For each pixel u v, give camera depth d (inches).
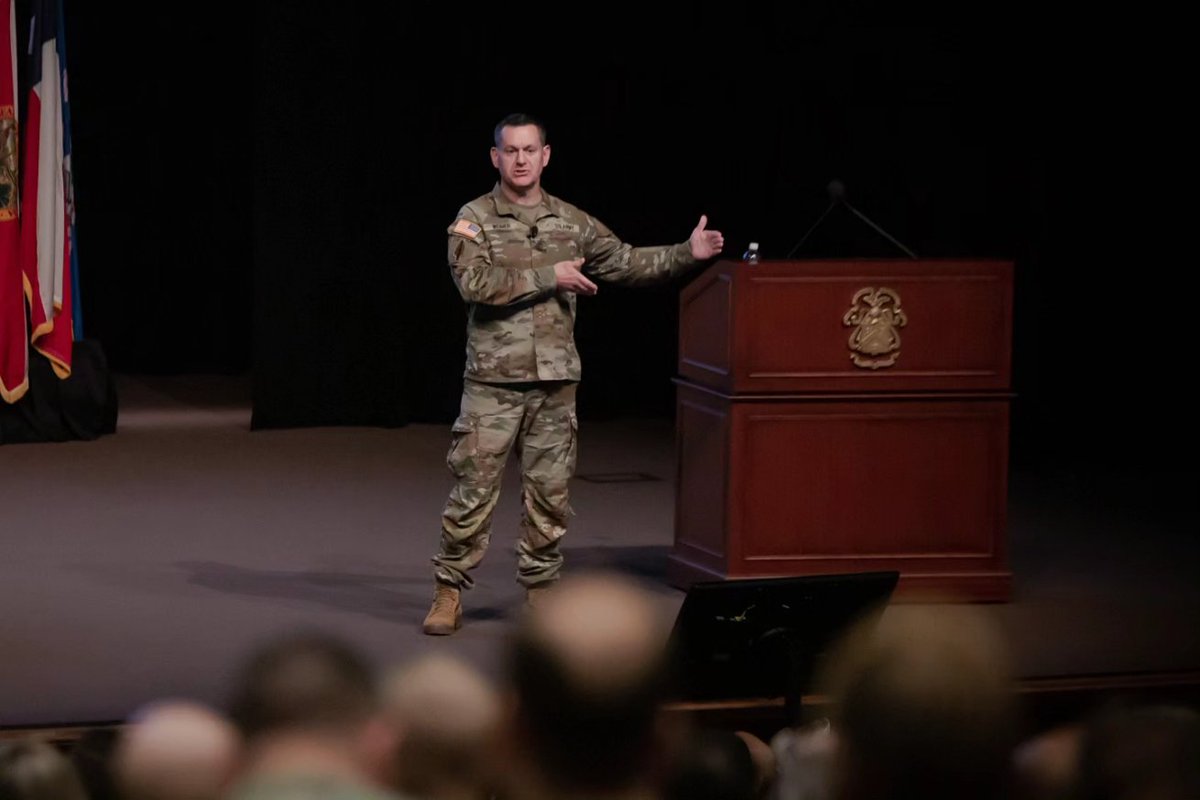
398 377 1132.5
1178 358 1067.9
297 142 1104.8
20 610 663.1
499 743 216.2
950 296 673.6
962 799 211.0
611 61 1152.8
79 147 1315.2
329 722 222.7
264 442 1067.9
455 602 638.5
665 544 794.2
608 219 1166.3
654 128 1158.3
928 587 682.2
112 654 603.8
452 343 1154.7
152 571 729.0
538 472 645.9
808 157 1122.7
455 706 251.1
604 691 207.9
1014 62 1061.1
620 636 210.8
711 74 1147.9
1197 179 1048.8
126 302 1344.7
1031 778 255.9
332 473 967.6
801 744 300.7
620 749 209.5
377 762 232.2
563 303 641.0
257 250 1105.4
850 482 674.8
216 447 1045.8
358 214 1120.2
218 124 1333.7
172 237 1339.8
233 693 230.5
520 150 633.6
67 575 720.3
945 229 1085.1
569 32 1147.9
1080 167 1060.5
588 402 1197.1
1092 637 637.9
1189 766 244.1
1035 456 1060.5
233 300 1358.3
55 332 1045.8
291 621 651.5
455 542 635.5
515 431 639.8
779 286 661.9
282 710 222.4
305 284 1114.1
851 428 673.0
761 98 1134.4
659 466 1007.6
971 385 678.5
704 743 334.6
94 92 1309.1
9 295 1034.1
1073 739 259.1
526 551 653.9
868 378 671.8
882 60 1093.8
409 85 1127.6
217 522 831.7
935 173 1083.3
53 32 1045.2
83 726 514.3
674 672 223.8
